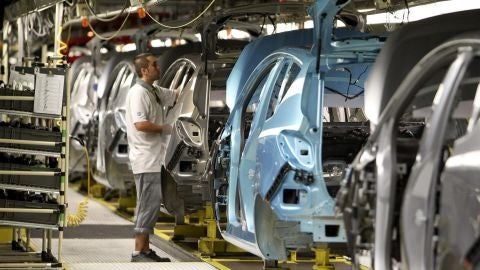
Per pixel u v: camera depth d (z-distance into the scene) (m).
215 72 11.49
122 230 13.78
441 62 6.36
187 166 11.39
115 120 14.61
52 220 9.74
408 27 7.23
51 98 9.64
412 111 7.23
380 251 6.50
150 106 10.81
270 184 8.29
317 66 8.10
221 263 10.73
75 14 15.05
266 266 9.81
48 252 10.27
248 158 9.02
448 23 7.32
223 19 11.47
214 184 10.23
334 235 8.03
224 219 10.43
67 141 9.69
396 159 6.57
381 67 7.07
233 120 9.90
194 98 11.23
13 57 18.81
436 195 6.29
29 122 11.03
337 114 10.65
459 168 5.87
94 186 18.78
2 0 13.53
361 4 12.77
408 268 6.27
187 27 13.93
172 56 13.58
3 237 12.03
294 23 13.79
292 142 8.12
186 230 12.59
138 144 10.77
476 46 6.03
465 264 5.52
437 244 6.13
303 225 8.05
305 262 10.84
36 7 11.51
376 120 6.99
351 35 10.45
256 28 13.38
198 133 11.27
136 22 19.23
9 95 9.57
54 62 10.10
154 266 10.43
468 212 5.78
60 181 9.70
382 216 6.47
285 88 8.59
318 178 7.98
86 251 11.68
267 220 8.73
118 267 10.30
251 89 9.67
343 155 9.30
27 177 9.60
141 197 10.77
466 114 7.32
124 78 15.33
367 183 6.70
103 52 20.05
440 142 6.09
